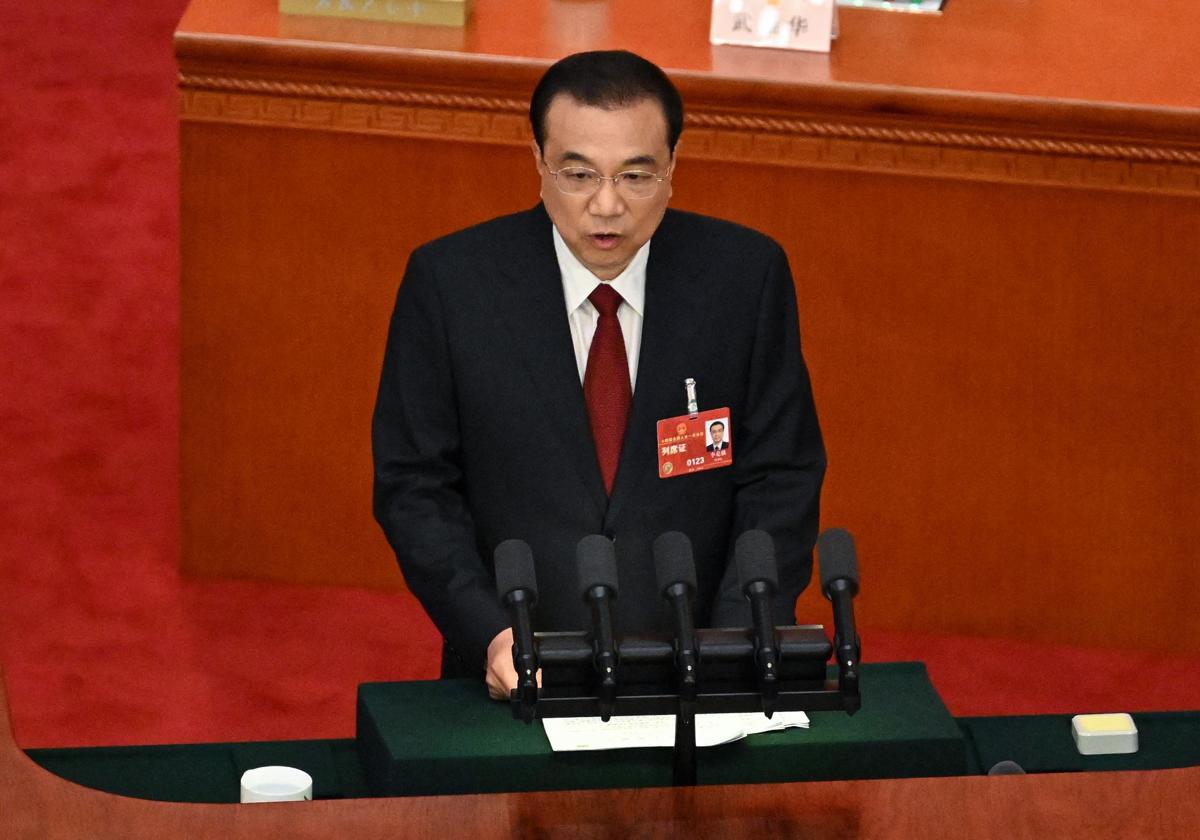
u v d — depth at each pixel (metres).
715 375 10.54
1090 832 8.55
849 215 16.53
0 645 16.61
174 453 19.55
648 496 10.50
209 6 16.62
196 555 17.94
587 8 17.28
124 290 21.86
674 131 9.67
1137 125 15.95
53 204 23.31
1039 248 16.52
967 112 16.02
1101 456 17.12
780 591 10.45
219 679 16.75
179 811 8.47
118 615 17.42
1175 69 16.70
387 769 9.10
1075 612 17.62
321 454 17.58
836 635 7.99
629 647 8.05
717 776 9.19
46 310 21.38
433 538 10.27
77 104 25.66
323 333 17.16
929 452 17.25
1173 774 8.93
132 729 16.05
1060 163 16.20
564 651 8.00
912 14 17.52
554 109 9.54
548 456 10.45
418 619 17.72
